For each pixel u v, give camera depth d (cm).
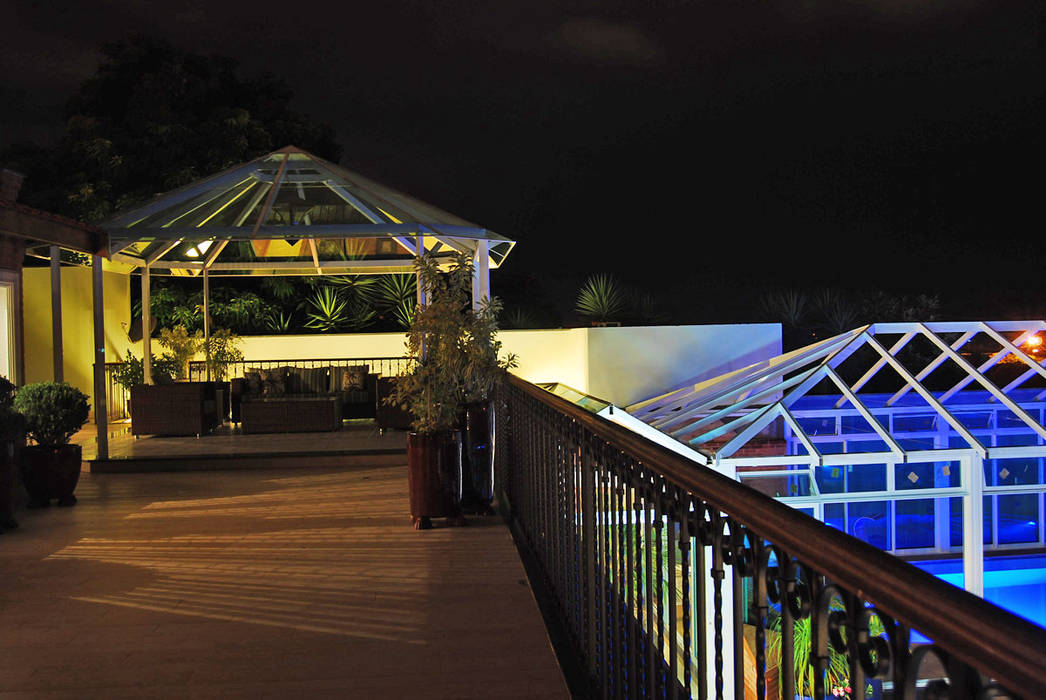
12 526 633
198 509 703
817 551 119
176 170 1758
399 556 541
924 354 2078
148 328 1177
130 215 983
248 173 1031
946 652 90
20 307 787
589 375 1669
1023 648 75
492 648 377
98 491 793
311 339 1595
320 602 447
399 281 1761
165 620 421
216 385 1202
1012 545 1179
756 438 1305
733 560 167
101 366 909
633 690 266
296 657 368
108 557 548
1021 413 1132
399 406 1119
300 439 1084
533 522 533
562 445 412
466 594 458
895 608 97
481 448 726
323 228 955
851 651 113
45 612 435
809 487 994
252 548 568
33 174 1783
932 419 1276
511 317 2006
